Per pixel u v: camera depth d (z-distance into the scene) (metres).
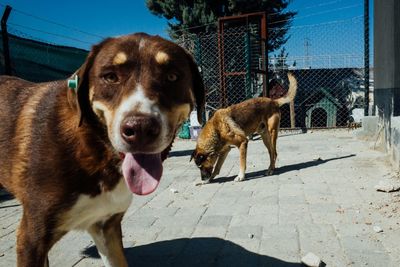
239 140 0.99
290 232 0.62
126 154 0.36
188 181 1.01
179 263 0.54
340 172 1.01
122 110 0.33
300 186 0.90
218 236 0.62
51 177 0.36
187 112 0.40
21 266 0.37
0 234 0.66
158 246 0.59
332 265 0.51
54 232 0.38
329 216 0.68
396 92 1.11
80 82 0.37
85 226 0.41
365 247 0.55
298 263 0.52
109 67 0.36
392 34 1.13
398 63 1.10
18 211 0.78
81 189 0.37
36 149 0.37
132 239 0.63
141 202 0.83
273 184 0.93
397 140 0.99
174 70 0.37
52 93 0.40
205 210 0.76
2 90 0.45
